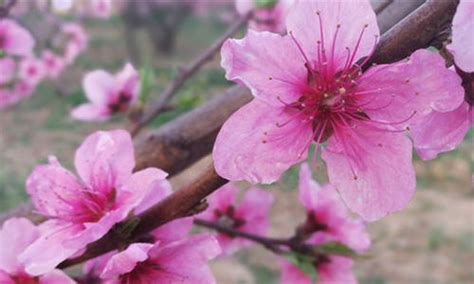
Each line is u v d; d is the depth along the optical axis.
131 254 0.15
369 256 0.23
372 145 0.15
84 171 0.17
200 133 0.20
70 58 0.91
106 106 0.32
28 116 1.53
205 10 2.47
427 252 1.07
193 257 0.16
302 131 0.15
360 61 0.15
